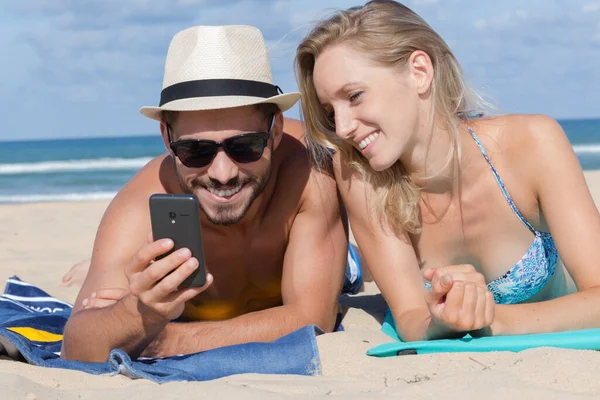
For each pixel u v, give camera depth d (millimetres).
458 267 2980
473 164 3354
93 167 29156
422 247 3598
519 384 2486
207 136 3123
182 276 2721
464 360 2836
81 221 10250
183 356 3080
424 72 3227
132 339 3000
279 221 3490
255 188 3256
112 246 3389
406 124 3199
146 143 56188
